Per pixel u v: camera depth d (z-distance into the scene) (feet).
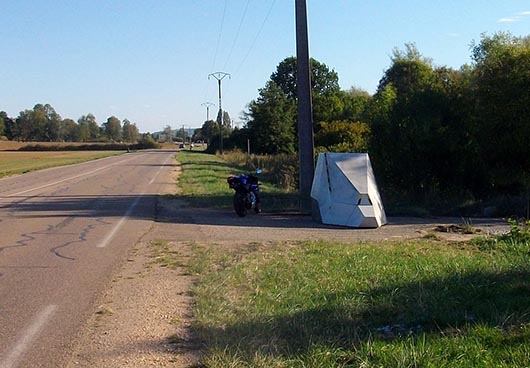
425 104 75.66
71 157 288.92
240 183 62.28
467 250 39.04
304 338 20.88
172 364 19.97
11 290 29.96
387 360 18.57
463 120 74.28
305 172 70.49
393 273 31.30
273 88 228.02
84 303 27.58
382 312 24.43
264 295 27.76
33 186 105.09
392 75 169.99
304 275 31.65
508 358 18.48
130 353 21.08
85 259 38.09
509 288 27.17
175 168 171.53
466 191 74.95
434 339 20.43
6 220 58.13
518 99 68.08
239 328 22.41
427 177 77.15
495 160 72.18
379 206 55.26
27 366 20.03
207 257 37.70
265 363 18.75
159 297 28.55
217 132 380.58
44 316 25.55
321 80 284.82
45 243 44.29
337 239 46.32
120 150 483.51
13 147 486.38
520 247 38.45
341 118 186.91
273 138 221.46
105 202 76.13
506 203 64.90
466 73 80.59
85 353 21.17
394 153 77.87
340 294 27.20
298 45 70.38
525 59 68.64
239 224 55.88
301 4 69.72
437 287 27.61
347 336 21.15
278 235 48.75
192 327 23.84
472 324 21.98
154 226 53.88
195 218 60.29
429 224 55.72
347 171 56.54
